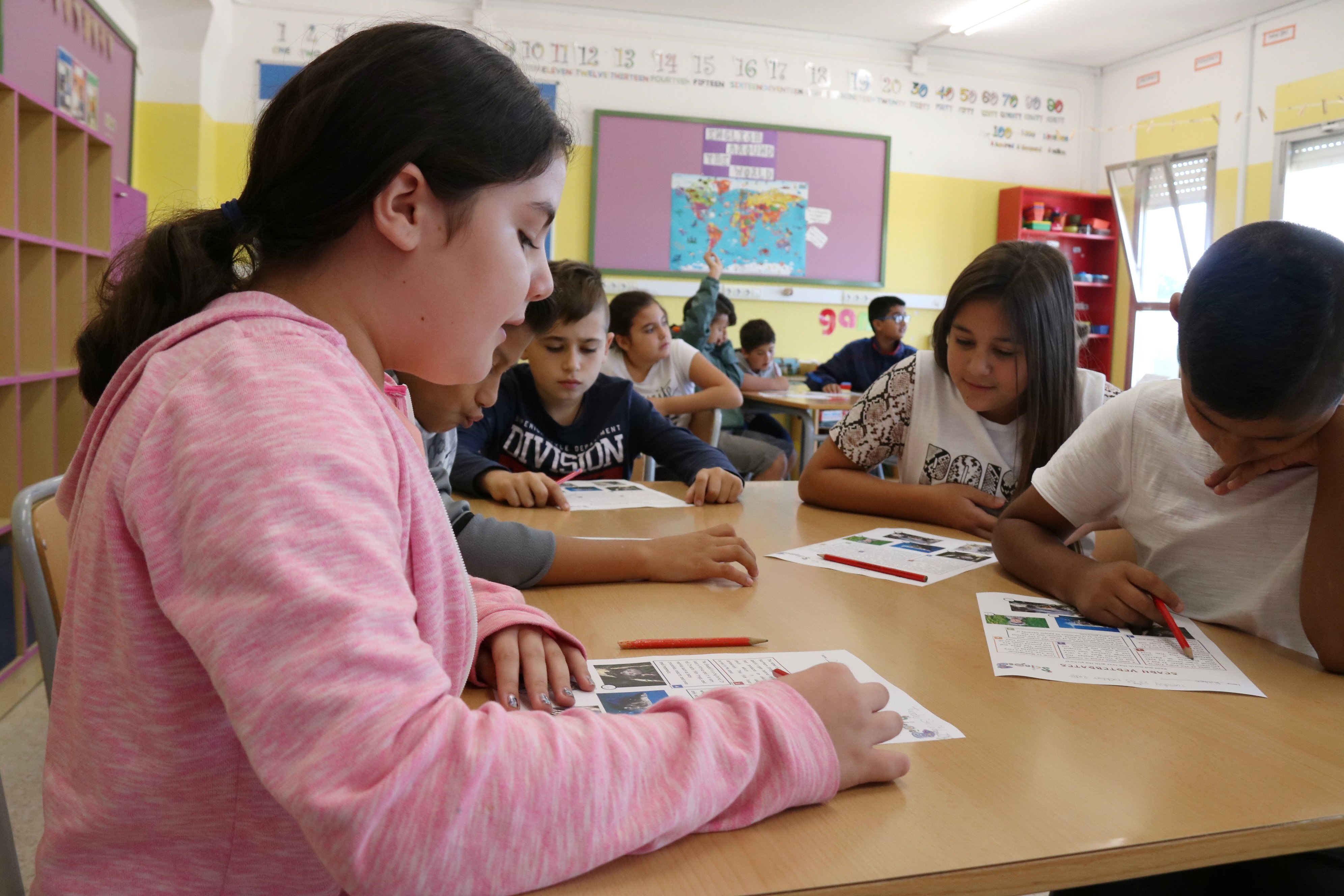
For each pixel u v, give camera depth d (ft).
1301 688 2.48
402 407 2.33
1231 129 19.47
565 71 19.42
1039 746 2.02
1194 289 2.69
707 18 19.86
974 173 21.90
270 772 1.24
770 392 16.52
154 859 1.52
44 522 2.68
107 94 13.39
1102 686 2.43
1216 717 2.24
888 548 4.07
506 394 6.31
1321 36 17.75
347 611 1.28
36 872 1.57
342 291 1.70
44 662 2.62
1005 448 5.34
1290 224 2.59
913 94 21.36
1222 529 3.27
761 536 4.29
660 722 1.60
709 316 16.20
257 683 1.24
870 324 21.06
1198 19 19.22
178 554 1.35
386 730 1.26
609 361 10.33
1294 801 1.80
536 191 1.77
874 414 5.48
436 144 1.62
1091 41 20.71
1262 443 2.80
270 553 1.27
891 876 1.49
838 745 1.74
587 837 1.37
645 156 19.90
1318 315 2.46
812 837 1.60
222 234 1.73
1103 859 1.59
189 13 15.61
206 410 1.40
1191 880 2.67
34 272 8.34
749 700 1.71
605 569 3.33
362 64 1.63
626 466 6.63
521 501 4.91
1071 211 22.61
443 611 1.69
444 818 1.26
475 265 1.69
